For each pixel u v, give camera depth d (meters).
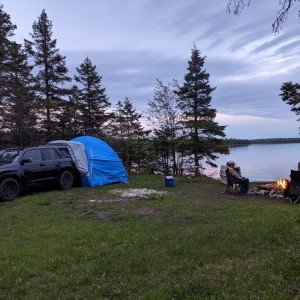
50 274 4.89
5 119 21.19
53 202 11.32
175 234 6.88
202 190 14.27
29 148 13.35
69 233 7.15
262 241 6.25
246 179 13.27
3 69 22.44
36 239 6.83
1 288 4.46
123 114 29.77
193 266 5.09
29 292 4.30
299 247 5.84
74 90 29.56
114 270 4.98
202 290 4.12
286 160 48.53
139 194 12.70
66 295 4.19
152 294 3.99
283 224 7.43
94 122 31.25
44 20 27.12
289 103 19.41
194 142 24.27
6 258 5.60
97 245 6.21
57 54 27.61
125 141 27.28
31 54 27.08
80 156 15.08
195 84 24.83
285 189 11.30
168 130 25.45
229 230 7.10
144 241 6.39
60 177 14.04
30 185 12.84
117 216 8.90
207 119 24.89
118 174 16.50
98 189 14.20
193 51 24.89
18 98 22.03
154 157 26.73
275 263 4.96
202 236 6.64
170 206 10.15
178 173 25.58
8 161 12.74
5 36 24.39
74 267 5.11
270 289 4.03
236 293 3.99
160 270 4.96
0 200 11.92
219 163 27.95
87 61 31.81
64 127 29.16
